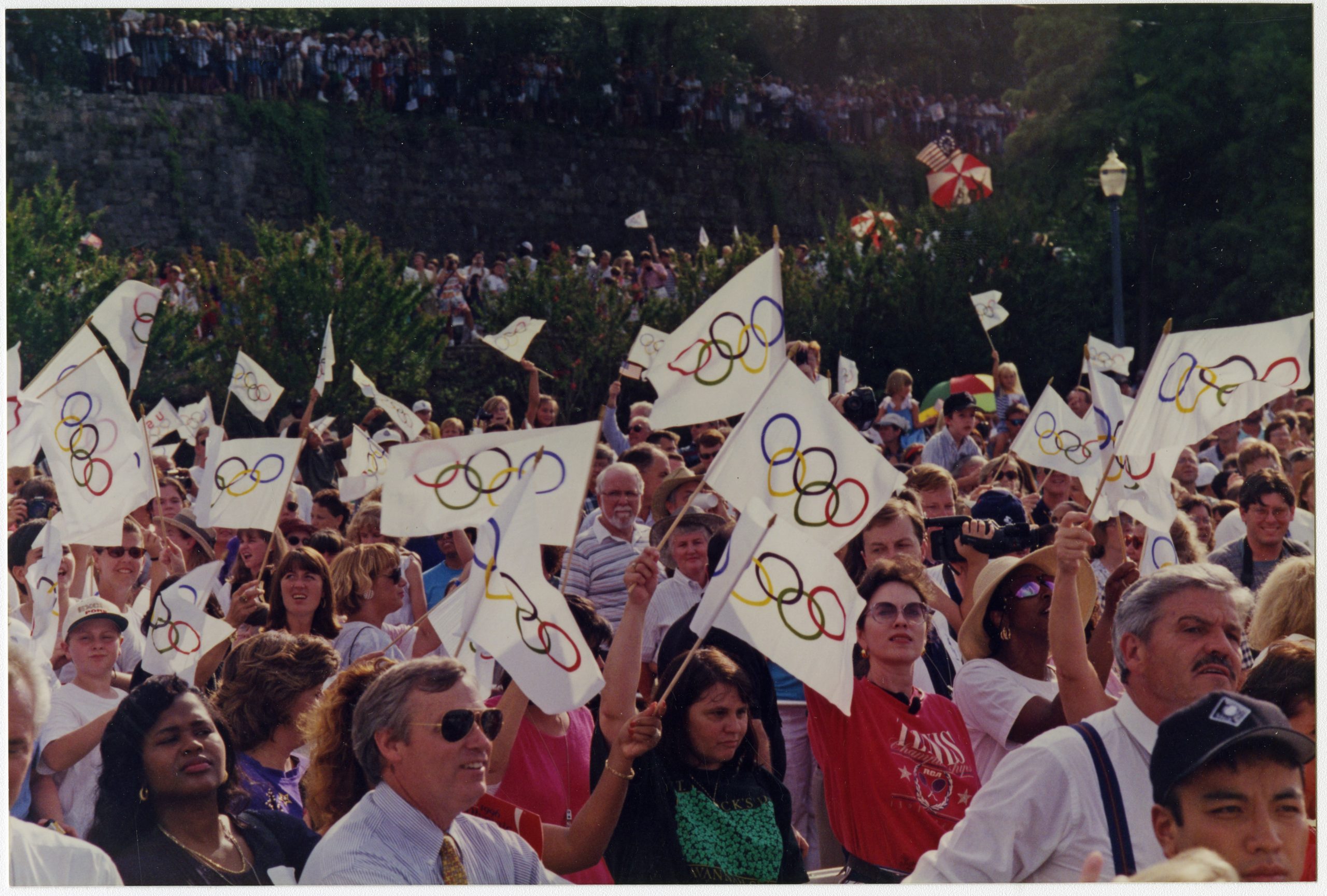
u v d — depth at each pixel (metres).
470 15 21.23
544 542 4.04
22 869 3.24
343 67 20.86
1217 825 2.73
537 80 21.70
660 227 22.02
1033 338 19.98
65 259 14.80
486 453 4.10
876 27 21.98
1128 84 21.44
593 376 18.30
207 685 4.79
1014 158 21.78
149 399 15.29
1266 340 4.90
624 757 3.40
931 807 3.81
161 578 5.74
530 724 3.95
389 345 16.48
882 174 22.02
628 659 3.68
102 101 19.20
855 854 3.89
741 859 3.51
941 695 4.50
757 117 22.17
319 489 10.52
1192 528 6.10
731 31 22.00
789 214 22.06
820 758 4.02
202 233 19.75
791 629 3.77
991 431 11.65
